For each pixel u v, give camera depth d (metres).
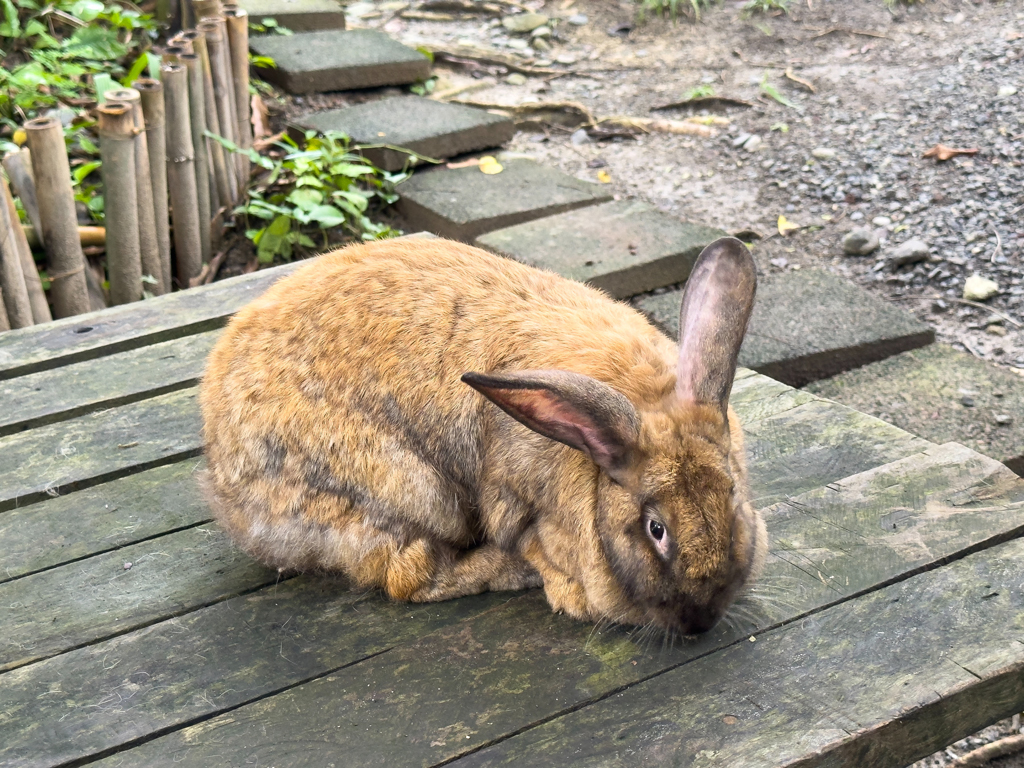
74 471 1.06
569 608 0.88
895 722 0.79
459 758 0.77
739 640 0.85
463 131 2.16
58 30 2.29
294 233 1.86
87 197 1.75
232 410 0.92
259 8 2.59
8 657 0.86
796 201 2.01
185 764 0.78
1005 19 2.57
